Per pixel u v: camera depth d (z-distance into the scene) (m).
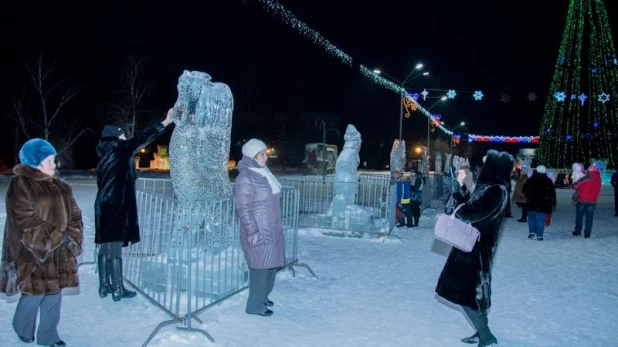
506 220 14.55
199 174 6.35
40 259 3.97
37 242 3.92
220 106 6.49
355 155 11.10
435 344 4.70
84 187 23.50
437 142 60.03
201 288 5.64
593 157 42.16
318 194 17.59
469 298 4.33
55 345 4.34
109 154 5.63
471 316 4.45
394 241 9.92
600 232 12.48
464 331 5.05
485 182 4.44
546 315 5.68
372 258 8.39
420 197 12.25
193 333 4.64
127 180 5.67
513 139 54.88
